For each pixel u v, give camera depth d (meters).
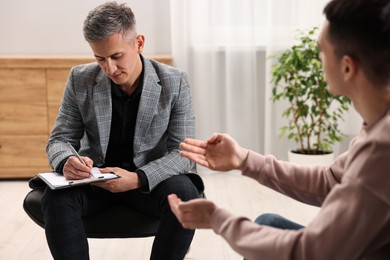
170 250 1.53
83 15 3.59
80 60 3.17
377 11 0.79
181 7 3.39
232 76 3.47
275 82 3.20
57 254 1.49
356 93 0.87
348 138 3.54
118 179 1.56
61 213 1.50
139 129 1.70
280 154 3.57
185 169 1.70
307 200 1.22
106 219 1.63
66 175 1.58
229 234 0.92
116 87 1.72
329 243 0.79
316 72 3.00
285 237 0.84
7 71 3.18
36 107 3.22
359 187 0.78
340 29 0.83
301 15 3.41
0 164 3.28
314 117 3.34
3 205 2.83
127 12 1.60
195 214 0.99
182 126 1.75
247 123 3.53
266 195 3.00
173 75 1.76
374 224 0.77
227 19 3.41
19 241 2.33
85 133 1.81
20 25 3.58
